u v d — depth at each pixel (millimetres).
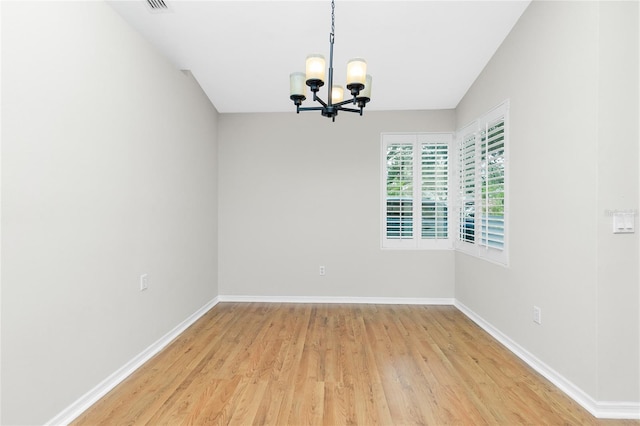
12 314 1604
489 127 3299
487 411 2002
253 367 2557
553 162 2346
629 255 1966
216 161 4391
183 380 2359
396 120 4336
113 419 1922
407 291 4348
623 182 1961
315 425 1864
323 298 4410
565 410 2018
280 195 4430
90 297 2104
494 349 2900
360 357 2732
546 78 2412
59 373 1867
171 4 2592
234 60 3340
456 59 3295
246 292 4465
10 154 1594
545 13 2412
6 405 1580
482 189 3475
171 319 3145
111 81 2297
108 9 2262
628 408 1960
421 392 2203
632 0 1958
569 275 2197
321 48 3146
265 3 2592
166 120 3051
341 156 4383
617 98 1955
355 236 4379
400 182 4324
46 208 1786
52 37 1818
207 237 4066
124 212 2443
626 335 1965
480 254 3508
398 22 2803
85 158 2061
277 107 4301
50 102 1807
